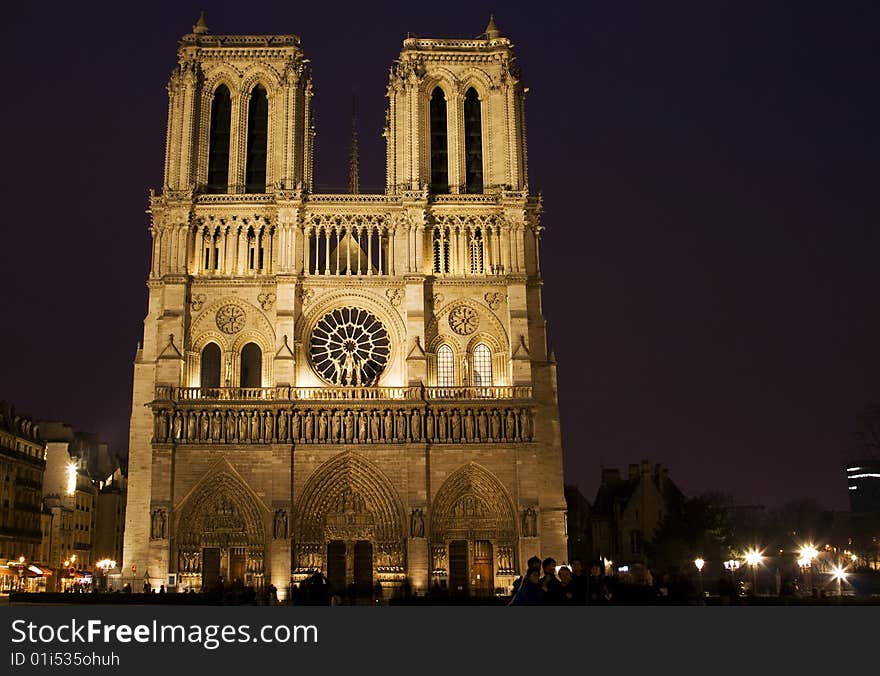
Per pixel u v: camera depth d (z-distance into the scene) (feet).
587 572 112.06
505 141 365.40
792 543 527.40
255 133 370.73
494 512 329.52
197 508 322.34
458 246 357.61
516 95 374.22
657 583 155.84
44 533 452.35
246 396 335.06
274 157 360.28
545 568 105.70
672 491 479.00
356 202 354.13
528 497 326.24
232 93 365.81
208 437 324.80
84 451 538.06
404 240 352.08
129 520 328.08
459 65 374.43
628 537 460.96
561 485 339.77
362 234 357.20
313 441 327.06
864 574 422.00
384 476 326.65
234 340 343.26
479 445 330.34
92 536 520.01
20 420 438.81
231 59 367.25
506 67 371.56
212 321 343.67
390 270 350.84
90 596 263.70
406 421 330.34
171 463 321.73
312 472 325.42
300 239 350.64
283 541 317.83
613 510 483.92
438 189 369.30
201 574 317.83
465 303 351.05
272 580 314.35
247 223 352.90
